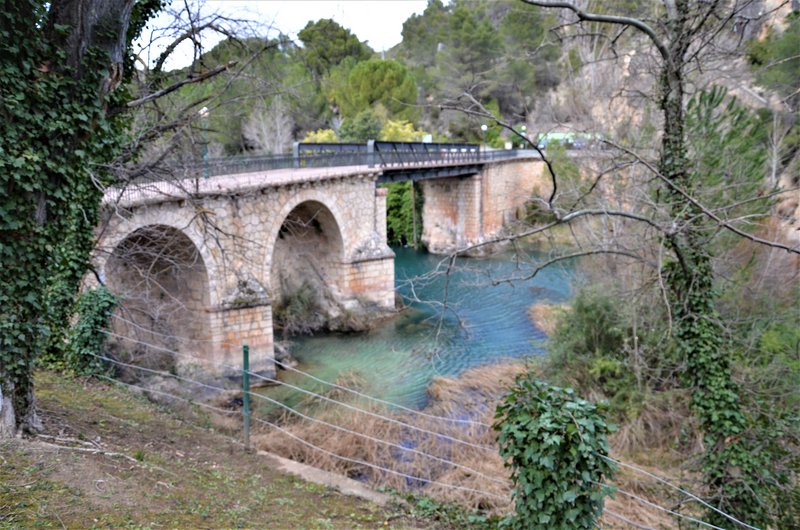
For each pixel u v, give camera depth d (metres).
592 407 4.85
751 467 7.13
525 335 19.64
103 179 9.18
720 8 7.86
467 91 6.66
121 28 6.10
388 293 24.80
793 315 10.23
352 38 42.62
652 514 8.55
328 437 10.69
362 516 6.18
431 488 9.02
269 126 30.61
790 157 11.62
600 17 6.60
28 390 6.00
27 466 4.97
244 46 9.82
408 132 37.28
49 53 5.52
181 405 10.46
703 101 11.35
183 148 11.29
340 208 22.75
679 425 11.22
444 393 14.22
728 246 10.95
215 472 6.50
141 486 5.30
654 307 11.80
